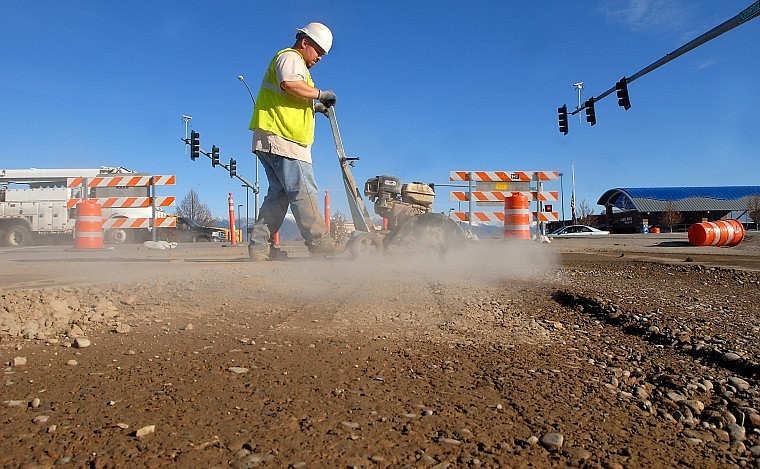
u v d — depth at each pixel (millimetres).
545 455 1567
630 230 71438
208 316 3564
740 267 7285
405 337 3055
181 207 56844
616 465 1523
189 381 2145
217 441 1570
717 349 2764
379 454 1521
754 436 1811
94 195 13586
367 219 7117
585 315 3869
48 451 1481
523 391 2141
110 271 6172
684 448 1677
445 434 1681
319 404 1909
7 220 25188
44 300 3713
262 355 2578
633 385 2295
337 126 6988
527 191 14039
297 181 6547
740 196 71938
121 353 2590
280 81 6270
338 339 2963
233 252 12070
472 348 2834
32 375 2205
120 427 1656
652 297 4480
